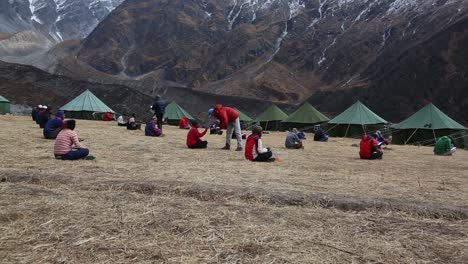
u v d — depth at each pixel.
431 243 4.11
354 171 9.53
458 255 3.79
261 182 7.05
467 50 103.25
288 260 3.53
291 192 5.88
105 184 6.10
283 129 39.78
